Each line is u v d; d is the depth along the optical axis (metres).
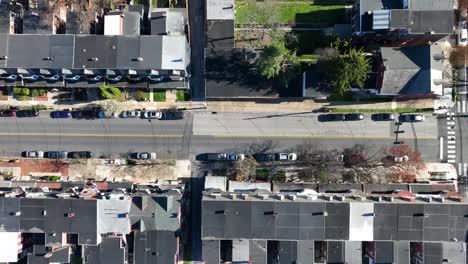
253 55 82.88
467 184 86.62
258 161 87.81
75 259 84.50
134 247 81.50
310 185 84.81
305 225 77.06
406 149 86.25
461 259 79.94
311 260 80.31
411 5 76.31
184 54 79.94
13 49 79.69
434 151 86.88
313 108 87.50
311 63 82.62
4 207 78.44
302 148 87.44
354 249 81.88
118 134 88.56
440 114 86.81
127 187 84.19
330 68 78.44
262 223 77.19
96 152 88.75
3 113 88.31
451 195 80.94
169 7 87.25
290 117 87.75
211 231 77.50
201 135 88.44
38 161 88.88
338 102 87.19
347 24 85.62
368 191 83.88
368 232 77.06
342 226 77.00
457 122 86.69
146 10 87.00
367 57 81.12
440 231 76.50
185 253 87.75
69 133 88.81
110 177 88.88
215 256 80.56
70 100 88.38
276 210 77.06
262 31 87.06
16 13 84.75
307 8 87.12
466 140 86.50
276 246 84.19
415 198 78.69
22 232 79.56
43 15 82.38
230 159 87.44
